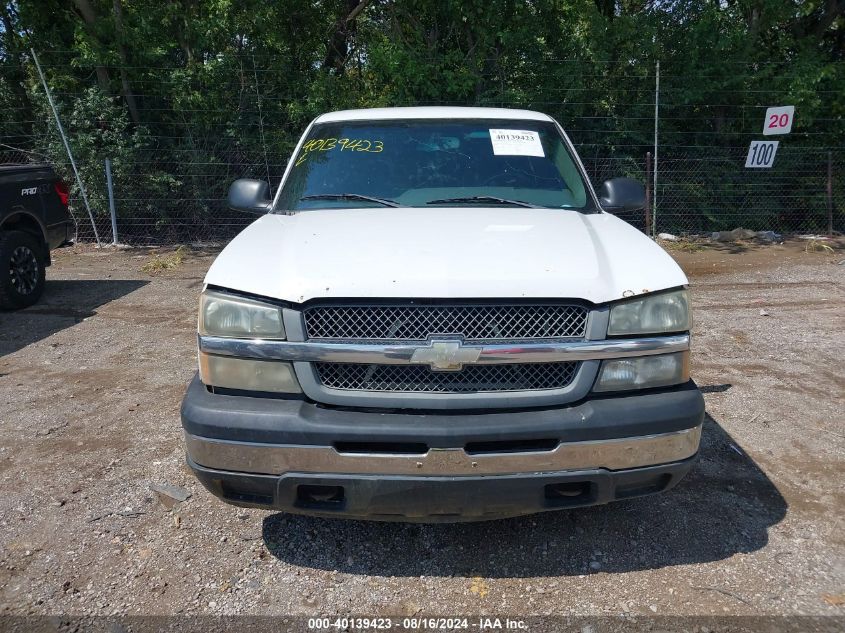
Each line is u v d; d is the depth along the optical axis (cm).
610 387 260
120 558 292
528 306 257
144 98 1160
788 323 654
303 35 1256
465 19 1129
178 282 861
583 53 1159
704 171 1203
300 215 346
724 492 344
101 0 1157
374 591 272
